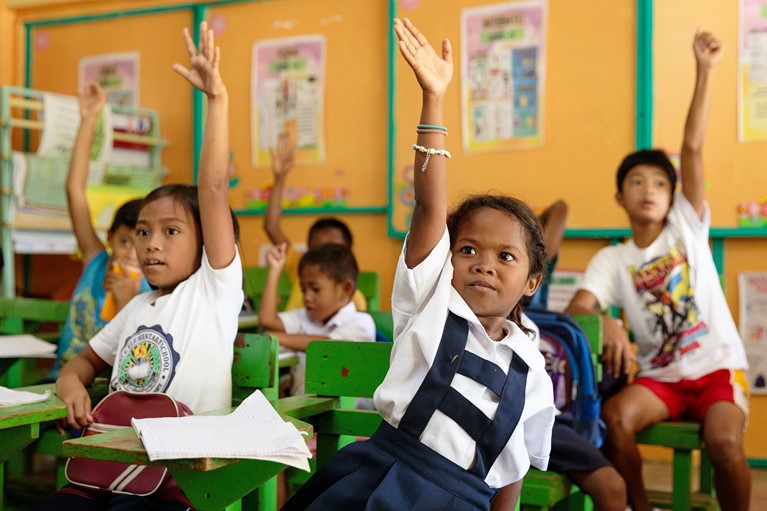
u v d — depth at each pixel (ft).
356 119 13.05
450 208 5.54
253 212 13.62
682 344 8.41
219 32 13.88
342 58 13.14
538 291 8.77
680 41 11.14
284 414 4.99
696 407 8.13
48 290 14.87
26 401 5.13
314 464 6.65
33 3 14.98
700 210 8.73
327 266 8.89
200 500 4.01
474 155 12.18
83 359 6.04
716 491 7.76
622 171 8.88
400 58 12.51
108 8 14.67
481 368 4.57
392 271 12.79
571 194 11.68
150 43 14.42
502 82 12.03
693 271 8.51
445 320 4.61
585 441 6.54
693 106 8.59
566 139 11.71
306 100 13.35
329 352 5.68
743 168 10.86
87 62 14.83
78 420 5.14
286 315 9.28
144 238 5.85
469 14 12.19
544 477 6.12
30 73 15.20
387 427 4.62
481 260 4.64
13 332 9.03
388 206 12.62
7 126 12.18
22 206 12.17
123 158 13.87
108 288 7.50
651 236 8.80
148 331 5.70
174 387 5.53
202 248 5.95
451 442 4.47
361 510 4.37
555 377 7.14
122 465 4.89
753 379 10.98
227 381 5.65
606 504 6.34
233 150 13.82
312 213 13.29
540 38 11.82
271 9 13.56
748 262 11.01
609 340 7.94
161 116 14.35
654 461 11.62
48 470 10.05
